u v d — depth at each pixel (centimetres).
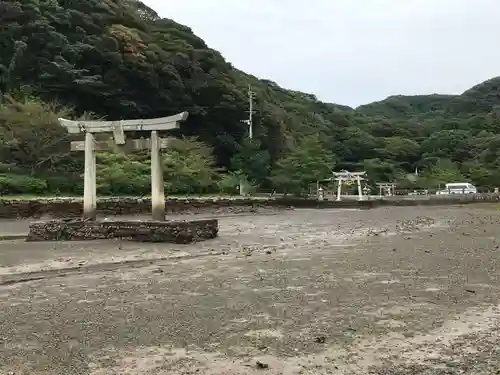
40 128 3053
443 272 923
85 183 1852
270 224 2314
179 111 4912
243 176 4291
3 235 1802
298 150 4459
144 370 455
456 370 443
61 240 1672
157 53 4972
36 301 765
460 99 12031
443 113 11769
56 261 1204
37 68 4103
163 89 4847
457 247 1272
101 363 476
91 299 770
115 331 584
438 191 6012
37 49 4159
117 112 4534
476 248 1244
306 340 536
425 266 991
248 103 5306
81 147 1883
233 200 3438
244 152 4672
